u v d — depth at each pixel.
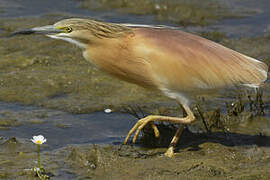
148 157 11.66
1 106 14.52
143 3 24.64
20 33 12.02
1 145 12.15
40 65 17.69
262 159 11.49
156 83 11.65
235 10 23.89
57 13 23.41
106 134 13.02
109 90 15.80
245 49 19.48
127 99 15.20
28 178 10.57
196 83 11.48
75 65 17.77
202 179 10.48
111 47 11.56
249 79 11.61
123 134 13.04
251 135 12.91
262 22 22.39
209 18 22.95
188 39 11.79
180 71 11.39
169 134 12.77
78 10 23.94
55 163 11.27
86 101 14.99
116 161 11.17
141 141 12.54
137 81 11.88
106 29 11.50
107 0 25.03
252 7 24.22
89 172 10.85
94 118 13.95
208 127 13.23
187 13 23.45
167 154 11.62
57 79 16.42
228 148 11.97
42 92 15.51
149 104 14.90
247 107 14.68
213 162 11.13
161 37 11.66
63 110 14.39
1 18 22.53
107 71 11.95
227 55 11.70
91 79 16.53
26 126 13.32
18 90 15.55
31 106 14.61
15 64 17.69
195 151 11.88
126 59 11.56
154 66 11.42
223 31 21.52
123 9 24.05
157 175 10.63
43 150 12.02
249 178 10.45
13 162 11.28
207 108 14.52
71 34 11.61
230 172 10.79
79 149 12.02
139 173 10.72
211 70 11.45
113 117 14.03
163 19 22.80
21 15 23.05
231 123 13.54
